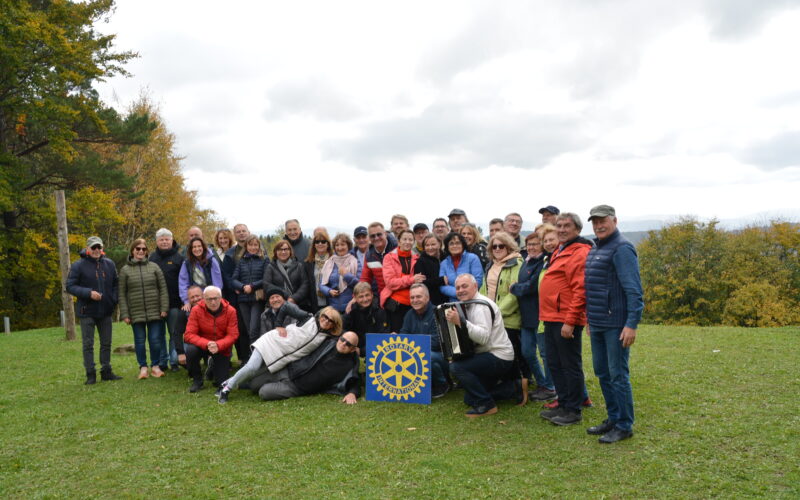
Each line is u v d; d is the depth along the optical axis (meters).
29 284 27.09
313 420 5.79
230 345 7.35
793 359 7.69
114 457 4.91
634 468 4.22
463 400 6.46
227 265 8.38
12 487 4.34
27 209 23.77
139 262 8.09
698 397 6.04
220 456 4.82
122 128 24.23
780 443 4.59
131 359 9.89
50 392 7.43
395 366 6.47
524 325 6.28
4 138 22.73
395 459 4.61
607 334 4.82
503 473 4.23
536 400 6.30
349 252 8.16
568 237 5.31
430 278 7.02
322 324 6.83
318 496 3.95
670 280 38.84
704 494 3.75
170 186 34.97
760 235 40.06
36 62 20.53
